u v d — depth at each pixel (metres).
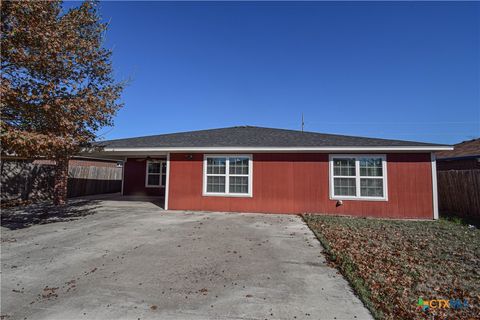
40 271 4.55
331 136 12.34
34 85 7.62
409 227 8.05
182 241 6.45
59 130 7.94
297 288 3.89
